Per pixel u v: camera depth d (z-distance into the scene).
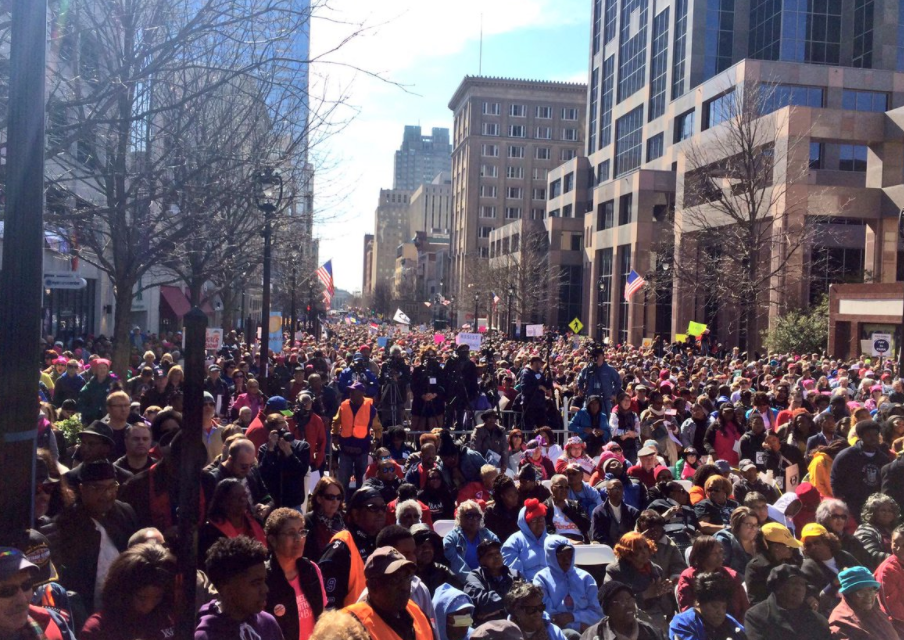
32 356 4.00
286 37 10.29
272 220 17.06
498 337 45.53
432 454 9.54
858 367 23.12
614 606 5.58
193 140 13.83
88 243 15.28
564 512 8.59
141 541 4.68
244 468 6.55
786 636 5.81
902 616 6.16
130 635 4.18
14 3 4.11
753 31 56.50
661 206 58.47
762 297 37.97
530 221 82.06
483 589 6.20
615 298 63.28
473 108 132.50
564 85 133.00
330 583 5.30
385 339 32.31
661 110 62.75
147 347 24.59
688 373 23.88
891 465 8.27
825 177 43.53
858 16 52.47
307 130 14.54
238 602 4.12
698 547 6.18
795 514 8.88
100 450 6.10
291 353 23.09
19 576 3.46
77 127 8.67
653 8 64.44
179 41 8.91
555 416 16.83
